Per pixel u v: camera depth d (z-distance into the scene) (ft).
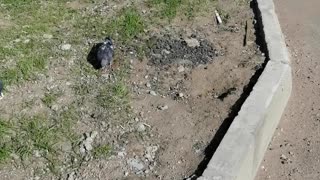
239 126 7.88
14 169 7.24
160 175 7.21
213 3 11.46
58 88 8.73
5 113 8.14
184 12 11.08
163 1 11.43
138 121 8.11
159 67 9.35
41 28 10.30
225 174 7.08
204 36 10.32
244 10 11.24
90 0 11.44
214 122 8.08
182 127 8.00
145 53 9.69
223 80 9.05
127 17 10.64
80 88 8.73
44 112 8.19
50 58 9.43
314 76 10.43
